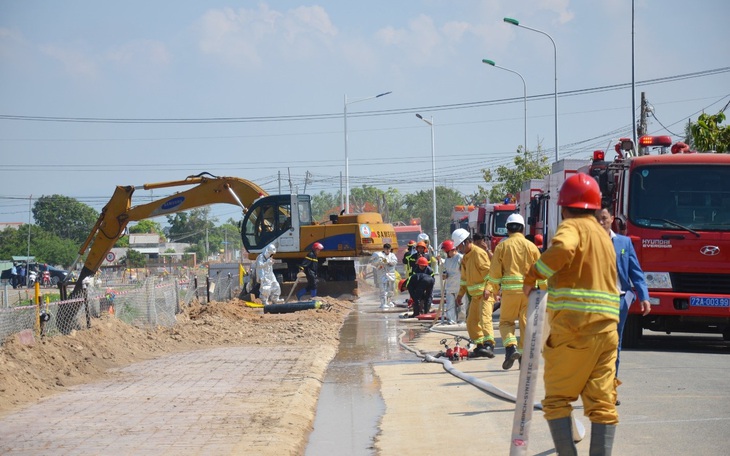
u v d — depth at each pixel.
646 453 7.00
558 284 6.08
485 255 13.33
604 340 5.93
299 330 19.33
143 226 128.62
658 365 12.30
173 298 21.41
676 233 13.98
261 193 32.69
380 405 10.13
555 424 6.04
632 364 12.45
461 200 123.31
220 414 9.33
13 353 11.93
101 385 11.77
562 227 6.03
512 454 6.05
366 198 131.00
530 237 21.59
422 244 23.05
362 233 32.50
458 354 13.38
